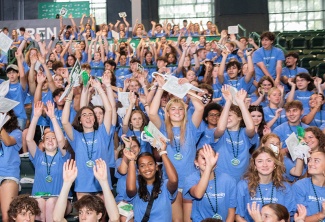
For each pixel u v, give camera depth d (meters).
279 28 25.98
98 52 14.38
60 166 7.28
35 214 5.59
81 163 6.95
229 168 6.90
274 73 10.77
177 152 6.72
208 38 17.73
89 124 6.98
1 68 13.40
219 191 6.27
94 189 6.91
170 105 6.76
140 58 14.38
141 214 6.14
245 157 6.91
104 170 5.58
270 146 6.25
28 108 10.52
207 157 6.05
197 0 26.48
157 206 6.09
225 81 10.40
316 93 9.04
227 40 15.76
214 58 13.58
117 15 26.09
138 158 6.14
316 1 25.81
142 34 17.86
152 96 8.32
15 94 9.60
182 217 6.46
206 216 6.31
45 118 9.14
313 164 5.99
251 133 6.81
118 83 12.44
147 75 11.49
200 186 6.05
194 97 6.87
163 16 26.61
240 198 6.16
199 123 6.89
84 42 15.41
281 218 5.18
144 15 26.05
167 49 14.31
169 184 6.07
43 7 22.33
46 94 9.73
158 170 6.15
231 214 6.27
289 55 10.91
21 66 9.73
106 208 5.60
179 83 6.72
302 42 18.69
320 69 14.50
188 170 6.70
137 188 6.16
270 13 26.02
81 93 8.13
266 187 6.08
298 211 5.43
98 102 8.71
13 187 7.06
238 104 6.80
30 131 7.23
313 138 6.78
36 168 7.32
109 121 7.15
